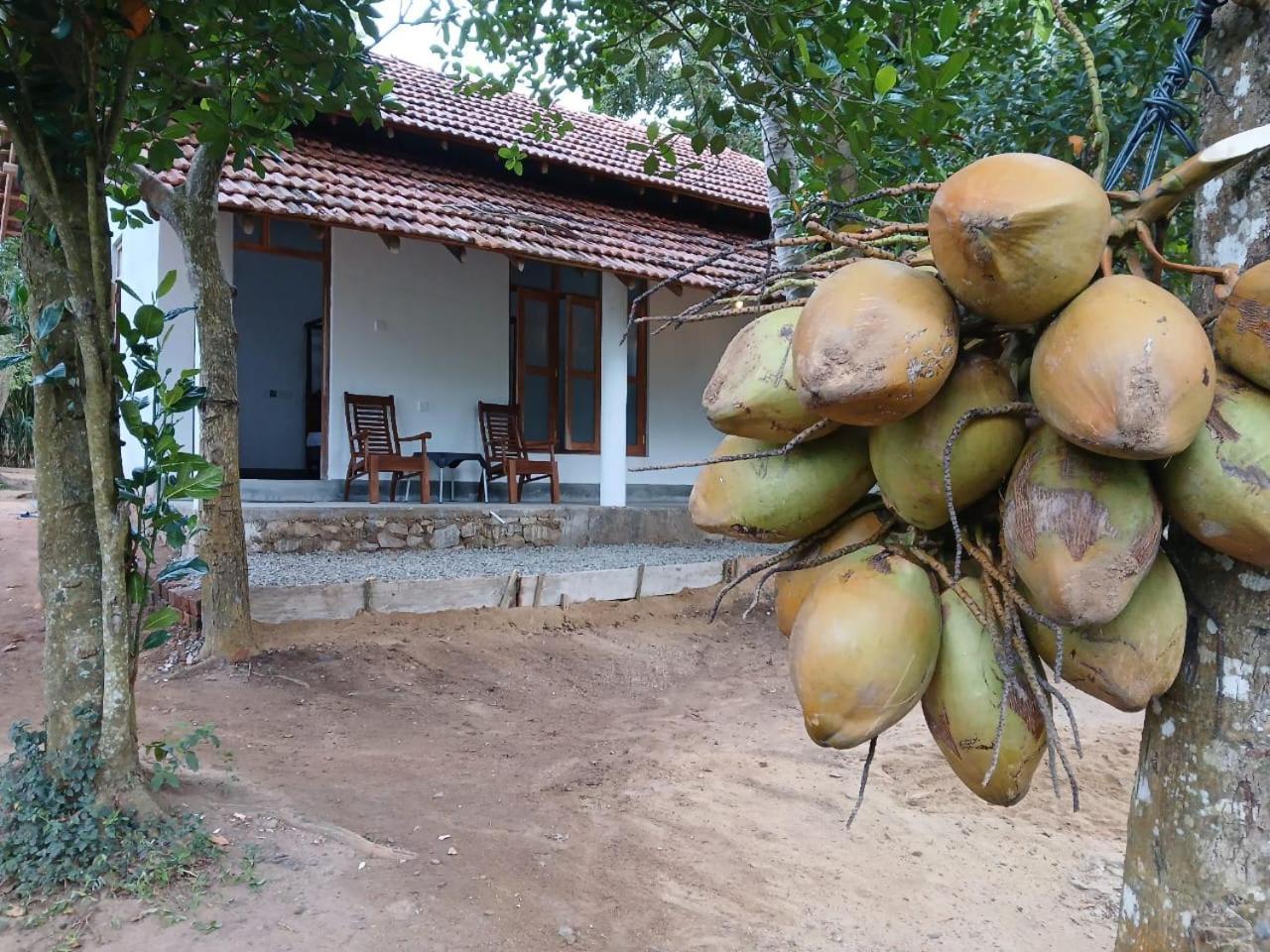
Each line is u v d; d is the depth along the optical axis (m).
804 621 1.64
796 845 4.82
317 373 16.23
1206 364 1.29
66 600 4.09
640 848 4.66
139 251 11.13
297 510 10.04
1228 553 1.47
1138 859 1.82
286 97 5.01
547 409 13.94
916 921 4.13
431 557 10.19
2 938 3.35
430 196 10.88
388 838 4.46
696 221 14.55
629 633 8.88
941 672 1.64
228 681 6.66
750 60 5.25
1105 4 6.05
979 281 1.36
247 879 3.83
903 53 5.21
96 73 3.81
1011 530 1.45
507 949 3.58
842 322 1.41
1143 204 1.55
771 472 1.74
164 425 4.19
